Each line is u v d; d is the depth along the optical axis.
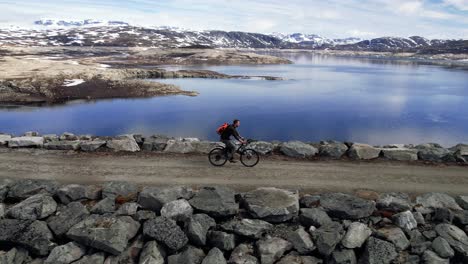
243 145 16.83
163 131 37.56
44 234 11.20
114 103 53.28
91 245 10.84
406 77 104.62
